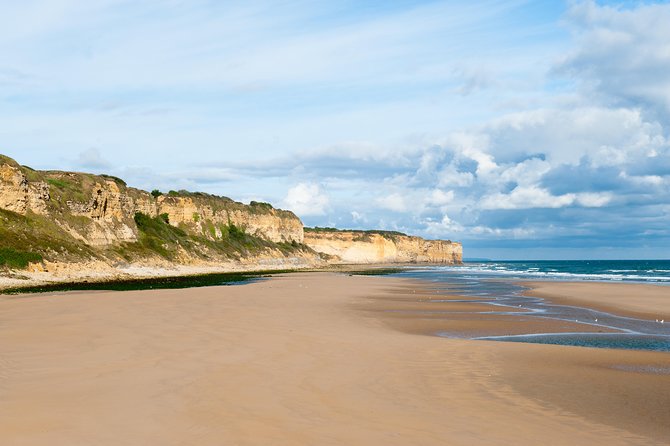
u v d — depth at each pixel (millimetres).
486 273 112312
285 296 40062
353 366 14922
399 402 11492
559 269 147375
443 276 93125
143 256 88500
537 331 24984
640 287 55438
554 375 14727
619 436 9789
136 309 28219
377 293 47125
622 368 15859
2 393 11164
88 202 83688
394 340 20062
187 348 16688
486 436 9484
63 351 15984
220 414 10000
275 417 9953
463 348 18625
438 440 9141
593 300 41250
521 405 11688
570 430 10055
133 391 11453
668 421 10742
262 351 16500
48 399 10750
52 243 67500
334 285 58062
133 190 110375
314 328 22516
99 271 69125
